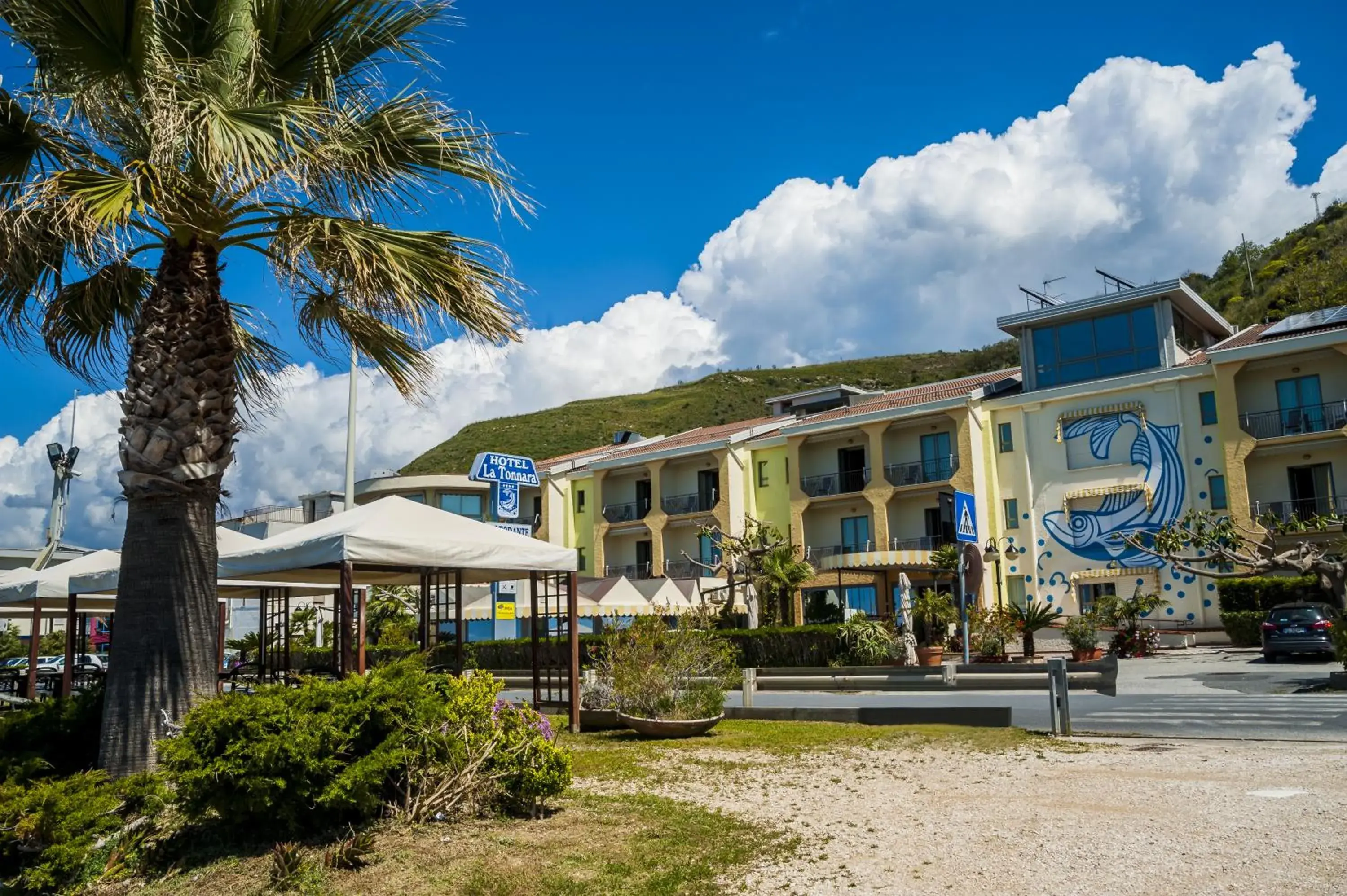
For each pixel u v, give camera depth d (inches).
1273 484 1302.9
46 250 313.0
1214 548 1057.5
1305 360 1286.9
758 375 6171.3
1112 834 253.1
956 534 812.6
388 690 286.0
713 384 6117.1
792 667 1079.6
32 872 240.8
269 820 267.4
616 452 2111.2
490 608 1227.2
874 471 1611.7
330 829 271.4
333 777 266.7
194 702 304.0
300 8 318.0
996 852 241.8
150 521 311.9
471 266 327.3
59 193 263.9
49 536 1081.4
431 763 289.9
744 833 273.9
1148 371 1385.3
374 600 1499.8
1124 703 614.5
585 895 222.5
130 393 314.2
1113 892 206.2
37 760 305.0
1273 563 1012.5
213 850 263.4
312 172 296.0
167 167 279.9
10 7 288.0
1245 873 213.2
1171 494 1354.6
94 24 291.0
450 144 321.1
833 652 1059.3
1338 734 440.5
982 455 1517.0
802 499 1697.8
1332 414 1258.6
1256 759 368.8
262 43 319.0
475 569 491.5
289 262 304.2
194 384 314.8
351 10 327.9
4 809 251.4
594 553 1982.0
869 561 1440.7
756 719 584.1
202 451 315.0
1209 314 1521.9
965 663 788.6
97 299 354.3
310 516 2306.8
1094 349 1473.9
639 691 521.0
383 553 425.4
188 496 315.3
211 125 267.4
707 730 511.2
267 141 277.4
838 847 255.4
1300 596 1155.9
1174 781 326.3
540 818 294.2
